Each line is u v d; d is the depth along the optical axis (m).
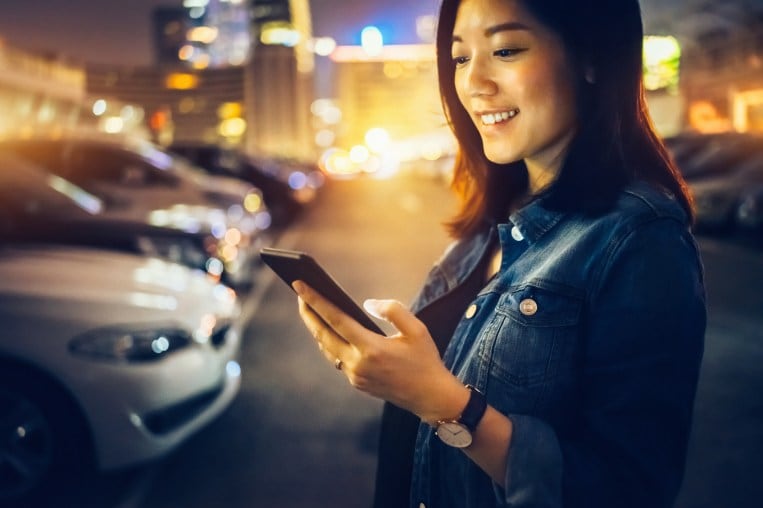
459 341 1.17
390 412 1.33
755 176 12.31
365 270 9.92
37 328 3.25
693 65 31.28
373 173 65.50
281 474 3.65
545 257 1.10
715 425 4.20
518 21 1.06
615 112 1.06
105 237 5.89
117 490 3.47
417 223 16.70
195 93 185.50
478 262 1.35
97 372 3.25
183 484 3.53
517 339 1.06
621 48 1.06
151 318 3.47
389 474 1.30
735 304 7.18
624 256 1.00
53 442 3.24
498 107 1.10
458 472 1.12
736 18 26.98
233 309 4.16
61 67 56.53
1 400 3.24
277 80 188.12
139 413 3.29
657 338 0.95
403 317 0.96
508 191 1.40
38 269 3.80
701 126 31.02
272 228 15.14
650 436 0.94
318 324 1.00
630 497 0.95
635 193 1.04
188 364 3.52
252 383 5.02
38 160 8.33
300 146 190.38
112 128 55.56
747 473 3.61
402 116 199.38
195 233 6.25
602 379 0.99
